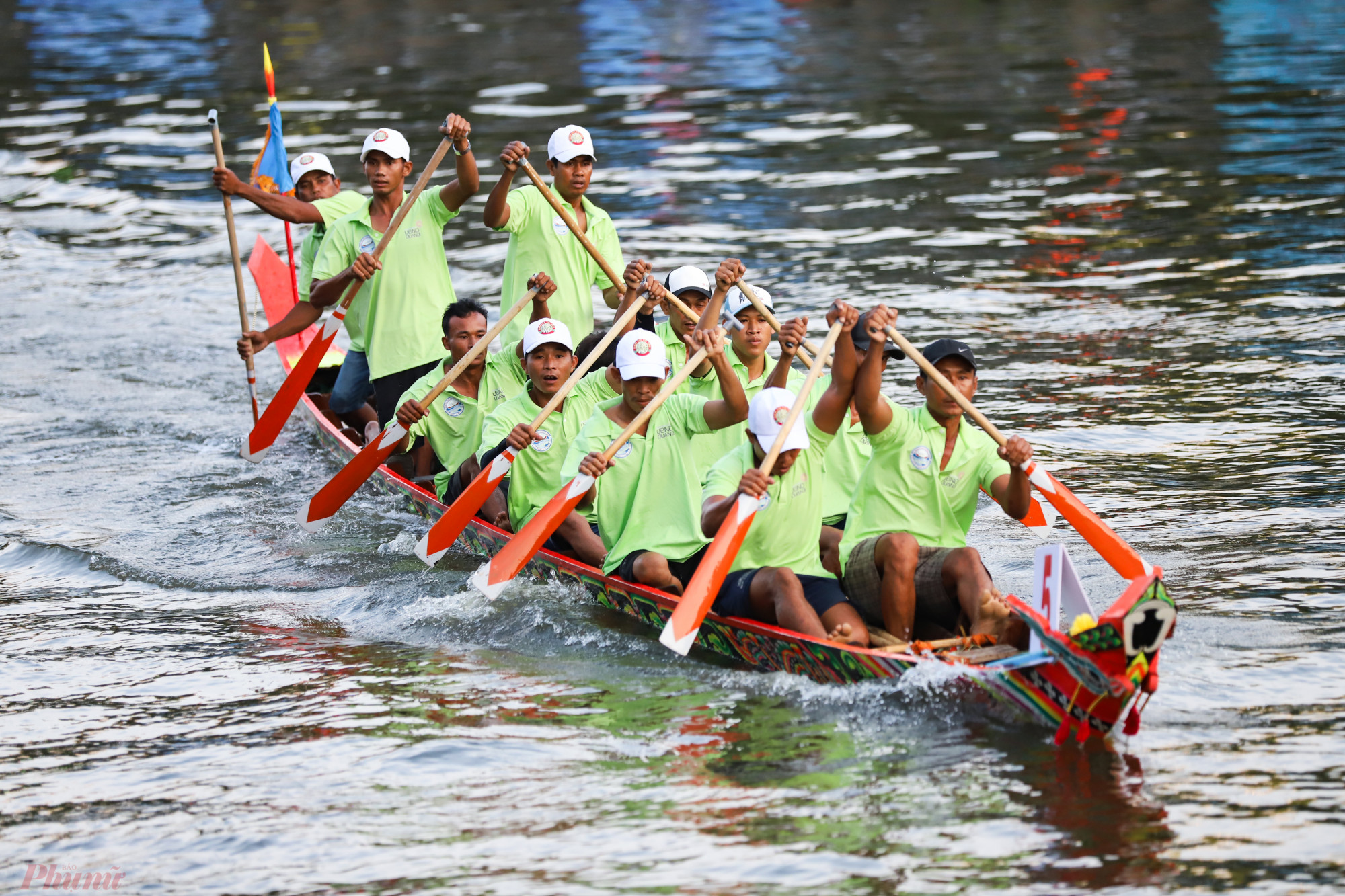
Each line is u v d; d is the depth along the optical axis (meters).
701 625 21.41
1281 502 26.45
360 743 18.70
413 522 28.70
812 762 17.66
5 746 18.94
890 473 21.11
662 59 85.38
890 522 21.16
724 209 53.97
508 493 25.89
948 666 18.52
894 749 17.91
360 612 23.89
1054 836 15.70
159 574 25.77
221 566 26.28
